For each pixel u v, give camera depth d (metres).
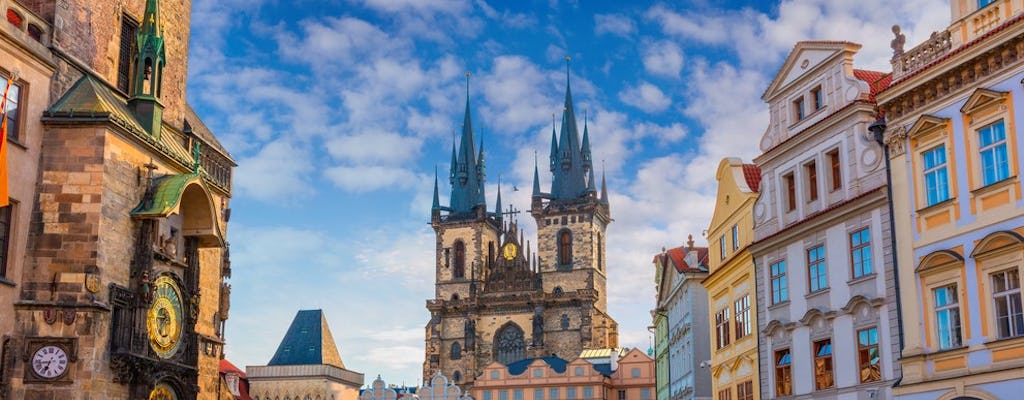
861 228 48.75
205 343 57.19
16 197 38.44
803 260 53.41
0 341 37.34
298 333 174.38
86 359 38.00
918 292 43.59
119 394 39.69
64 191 39.47
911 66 45.25
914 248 44.16
